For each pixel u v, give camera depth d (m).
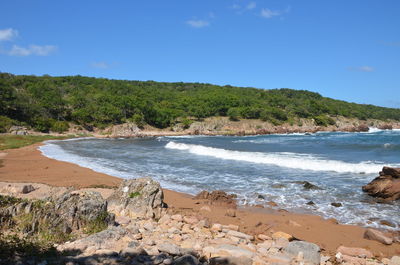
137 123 90.62
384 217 10.98
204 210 11.41
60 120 78.62
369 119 133.75
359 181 17.05
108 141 55.25
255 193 14.55
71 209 7.22
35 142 46.38
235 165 23.42
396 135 72.69
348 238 8.89
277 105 131.12
